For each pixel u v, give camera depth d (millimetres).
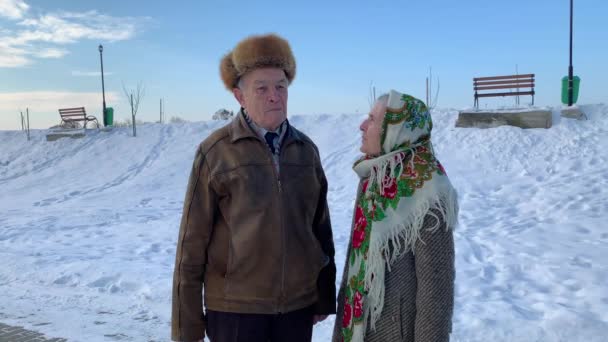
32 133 20562
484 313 3922
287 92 2146
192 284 2070
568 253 5504
